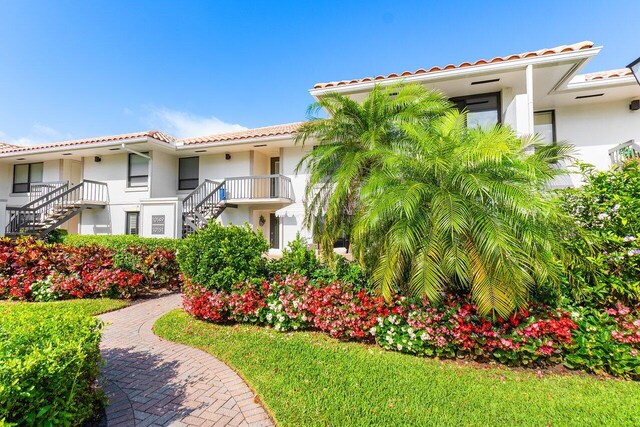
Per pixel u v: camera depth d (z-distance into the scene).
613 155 10.30
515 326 4.73
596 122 11.23
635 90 10.24
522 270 4.17
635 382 4.22
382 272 4.85
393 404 3.71
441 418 3.46
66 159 19.17
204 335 5.99
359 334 5.45
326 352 5.16
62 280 8.28
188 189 18.16
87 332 3.51
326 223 6.87
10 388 2.37
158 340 5.86
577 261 4.87
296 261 6.73
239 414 3.61
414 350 5.06
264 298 6.51
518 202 4.18
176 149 16.97
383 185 5.09
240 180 16.80
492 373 4.50
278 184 15.72
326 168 7.54
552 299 4.97
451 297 5.16
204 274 6.79
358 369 4.57
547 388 4.09
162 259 9.38
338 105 7.89
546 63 8.63
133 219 17.19
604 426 3.31
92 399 3.42
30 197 19.45
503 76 9.43
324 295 5.95
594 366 4.45
